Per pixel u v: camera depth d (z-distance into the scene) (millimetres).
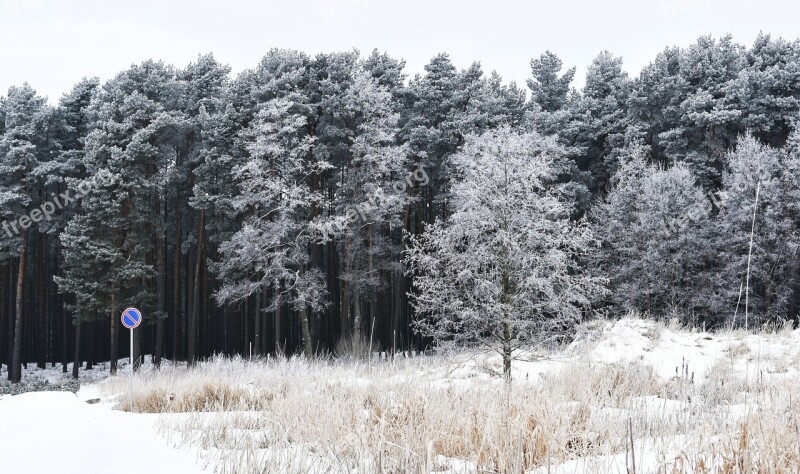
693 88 38656
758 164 28328
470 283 14680
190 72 40594
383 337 39406
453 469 5191
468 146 16547
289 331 43125
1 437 7820
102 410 11930
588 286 14477
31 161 34281
